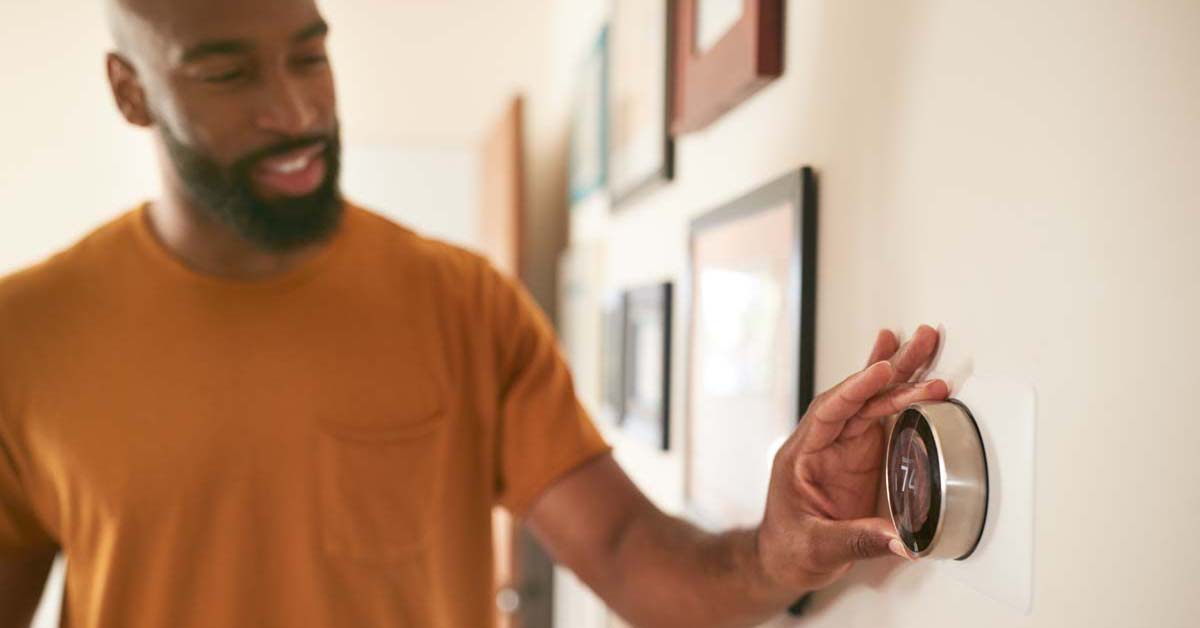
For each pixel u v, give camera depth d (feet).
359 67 8.32
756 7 2.41
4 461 2.48
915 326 1.74
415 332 2.68
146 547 2.43
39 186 9.07
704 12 3.00
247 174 2.21
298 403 2.49
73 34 8.41
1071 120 1.28
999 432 1.45
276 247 2.34
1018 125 1.41
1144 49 1.14
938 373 1.65
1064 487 1.29
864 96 1.96
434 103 8.55
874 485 1.84
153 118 2.31
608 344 4.92
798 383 2.19
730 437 2.75
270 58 2.13
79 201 9.21
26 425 2.47
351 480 2.53
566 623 6.05
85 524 2.46
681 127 3.25
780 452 1.85
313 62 2.24
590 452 2.84
